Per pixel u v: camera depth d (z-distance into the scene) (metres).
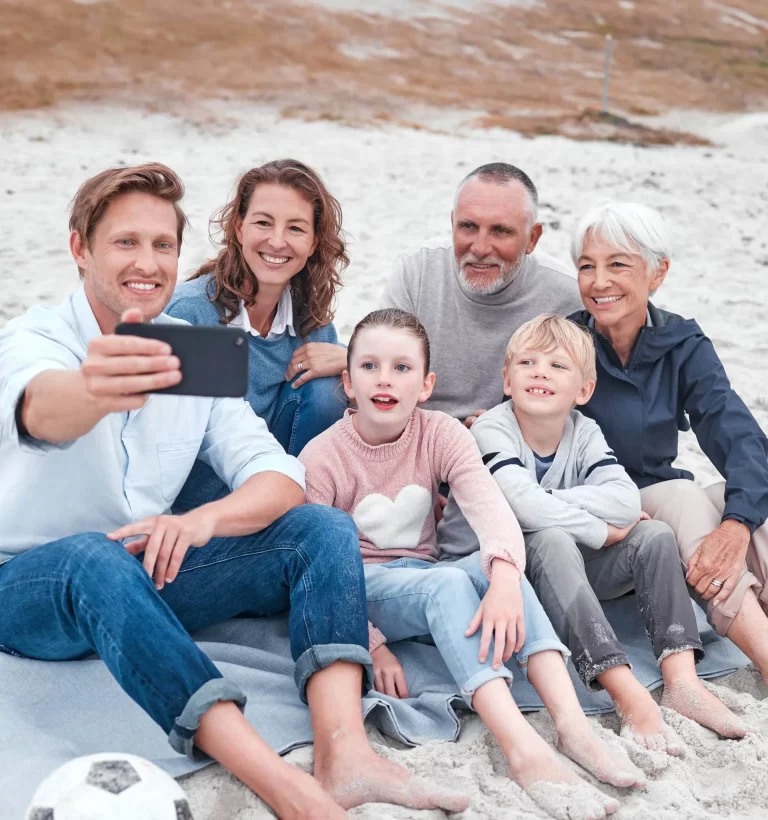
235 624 1.69
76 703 1.45
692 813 1.32
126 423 1.51
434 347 2.10
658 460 1.92
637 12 17.00
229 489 1.80
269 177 1.83
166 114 9.35
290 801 1.25
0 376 1.36
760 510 1.73
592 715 1.58
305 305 1.97
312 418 1.91
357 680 1.41
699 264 4.80
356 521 1.71
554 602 1.59
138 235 1.44
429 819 1.28
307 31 13.73
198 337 1.20
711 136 10.90
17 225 4.84
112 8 12.88
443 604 1.51
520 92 12.55
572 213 5.74
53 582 1.33
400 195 6.00
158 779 1.13
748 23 17.06
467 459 1.71
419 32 14.68
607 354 1.92
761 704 1.58
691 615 1.63
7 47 10.99
